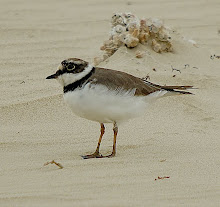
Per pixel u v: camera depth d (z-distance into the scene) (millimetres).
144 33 14516
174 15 20109
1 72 14133
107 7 21359
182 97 12602
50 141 10219
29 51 15961
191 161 9023
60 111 11766
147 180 8039
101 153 9625
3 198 7266
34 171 8453
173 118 11656
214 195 7496
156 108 12086
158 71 13688
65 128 10984
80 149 9820
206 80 13570
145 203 7145
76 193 7449
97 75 9078
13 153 9477
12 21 18922
